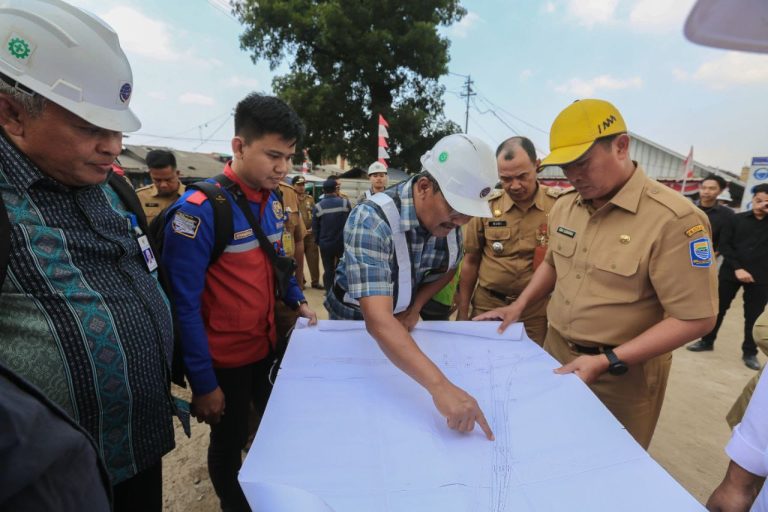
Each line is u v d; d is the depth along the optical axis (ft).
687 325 4.08
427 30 52.80
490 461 2.92
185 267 4.42
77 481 1.75
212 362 4.95
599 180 4.40
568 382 3.98
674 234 4.12
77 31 2.64
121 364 3.12
